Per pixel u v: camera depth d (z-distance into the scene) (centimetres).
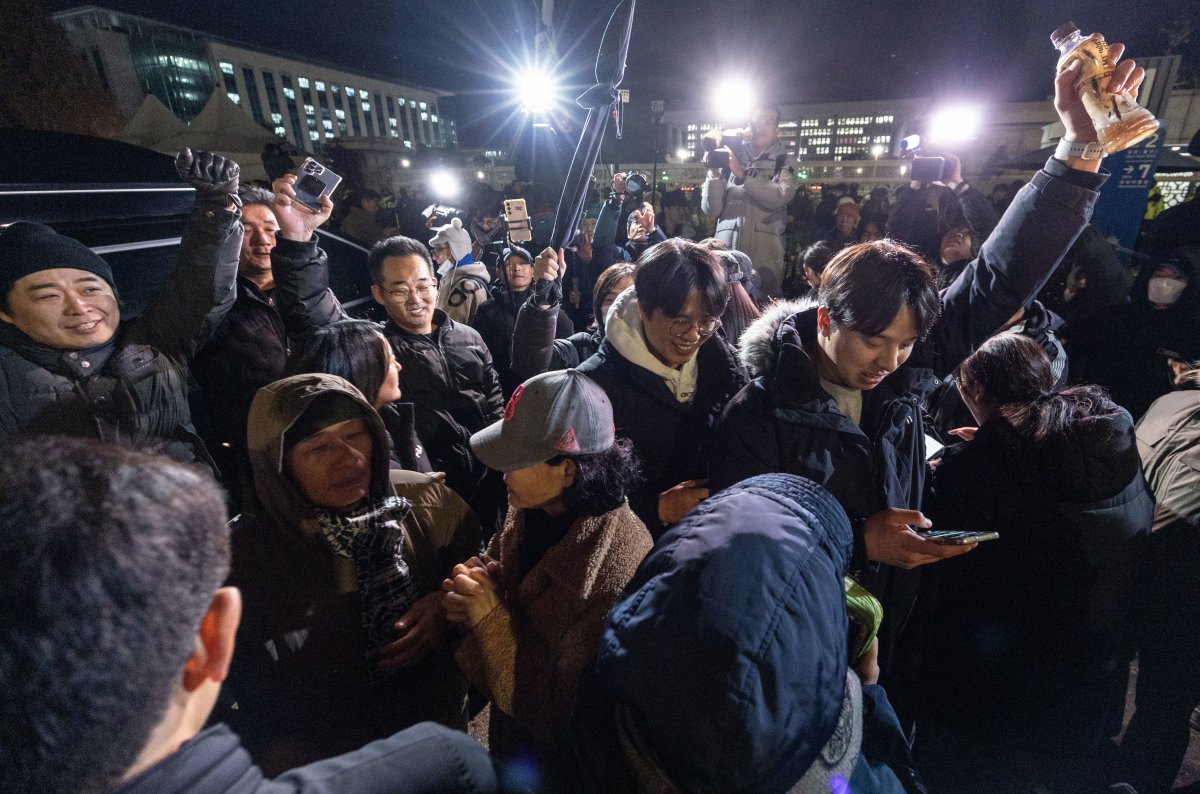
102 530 37
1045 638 128
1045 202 117
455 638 128
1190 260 229
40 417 130
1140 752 153
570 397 95
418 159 2445
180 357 153
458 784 57
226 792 44
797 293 570
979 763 143
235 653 106
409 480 135
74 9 4000
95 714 36
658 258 129
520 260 259
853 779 61
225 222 145
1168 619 144
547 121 192
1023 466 122
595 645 89
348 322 149
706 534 62
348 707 114
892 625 132
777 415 115
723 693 51
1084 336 273
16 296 125
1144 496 124
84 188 196
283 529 110
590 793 67
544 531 108
